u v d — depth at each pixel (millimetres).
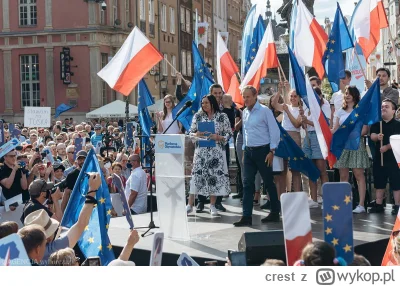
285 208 6469
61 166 14383
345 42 14344
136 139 21609
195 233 11039
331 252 5578
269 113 11500
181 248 9891
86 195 8219
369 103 11867
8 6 50719
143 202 15102
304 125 12797
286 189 13680
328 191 6609
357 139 11914
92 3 49250
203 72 14891
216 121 12281
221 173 12320
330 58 14000
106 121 45250
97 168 8883
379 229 10836
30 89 50719
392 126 12234
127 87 12914
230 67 15750
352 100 12109
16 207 12969
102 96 50000
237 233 10977
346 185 6594
